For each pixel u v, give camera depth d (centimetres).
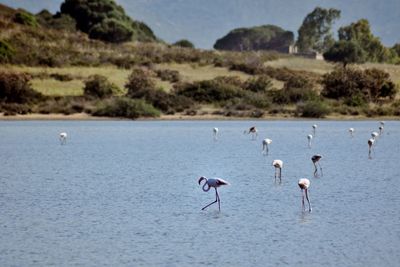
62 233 2434
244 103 8994
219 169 4091
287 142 5959
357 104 9269
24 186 3438
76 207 2886
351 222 2594
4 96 8600
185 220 2634
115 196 3138
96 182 3566
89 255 2166
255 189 3334
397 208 2847
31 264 2077
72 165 4309
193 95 9212
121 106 8431
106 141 5984
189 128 7375
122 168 4144
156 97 8856
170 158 4700
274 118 8588
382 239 2347
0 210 2822
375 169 4122
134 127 7438
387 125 8088
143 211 2803
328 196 3133
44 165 4309
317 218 2662
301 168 4175
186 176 3784
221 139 6209
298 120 8525
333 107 9081
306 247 2250
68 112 8425
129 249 2231
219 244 2288
